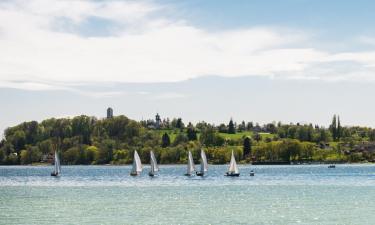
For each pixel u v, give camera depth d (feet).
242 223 260.01
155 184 556.92
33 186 542.98
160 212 300.40
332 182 562.25
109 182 604.49
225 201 360.89
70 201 364.99
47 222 265.34
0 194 431.84
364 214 286.25
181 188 491.31
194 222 264.11
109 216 284.82
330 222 261.24
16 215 288.51
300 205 330.13
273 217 278.87
